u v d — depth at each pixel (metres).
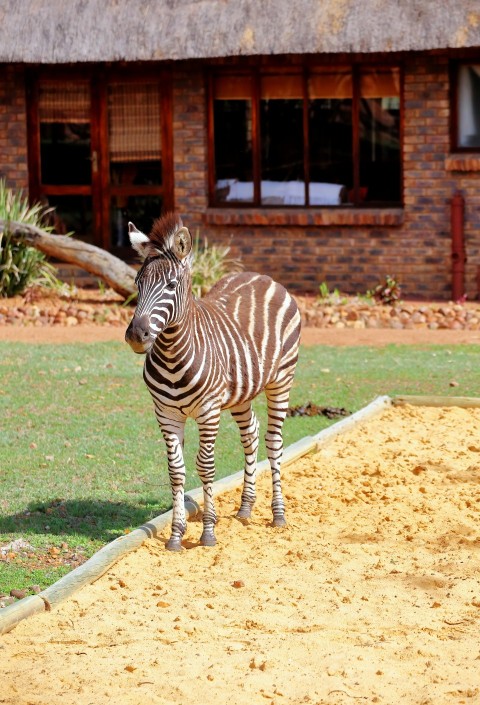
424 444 10.27
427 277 18.73
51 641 5.90
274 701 5.18
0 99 19.81
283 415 8.07
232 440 10.24
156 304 6.74
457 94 18.48
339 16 17.77
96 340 15.04
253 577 6.91
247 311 7.81
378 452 9.96
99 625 6.12
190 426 10.82
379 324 16.48
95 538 7.63
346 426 10.57
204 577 6.92
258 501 8.51
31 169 20.00
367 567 7.09
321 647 5.80
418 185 18.62
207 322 7.35
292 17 17.92
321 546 7.49
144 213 19.92
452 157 18.38
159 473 9.16
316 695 5.25
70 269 19.44
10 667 5.57
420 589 6.70
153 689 5.31
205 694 5.25
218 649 5.78
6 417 10.89
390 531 7.82
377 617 6.25
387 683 5.38
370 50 17.45
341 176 19.19
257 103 19.16
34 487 8.73
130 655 5.70
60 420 10.82
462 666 5.58
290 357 8.05
